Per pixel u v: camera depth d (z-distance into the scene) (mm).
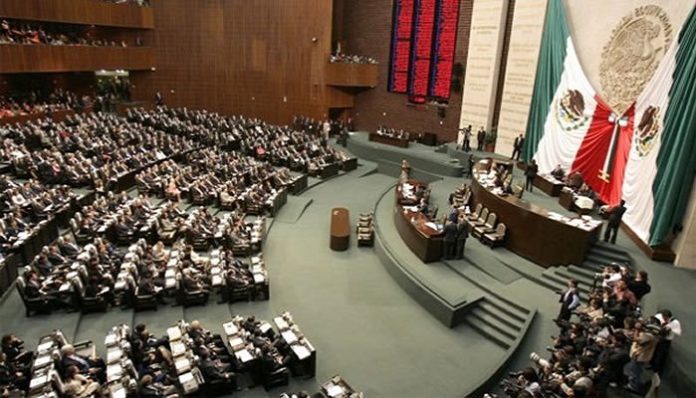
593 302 11172
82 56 28641
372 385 10648
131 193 19797
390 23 31703
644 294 11047
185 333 10227
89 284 11422
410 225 16281
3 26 24500
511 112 25016
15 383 8531
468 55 27406
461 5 27797
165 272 12836
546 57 21672
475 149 27234
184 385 8930
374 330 12789
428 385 10727
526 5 23281
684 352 9711
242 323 10906
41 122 24234
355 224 20406
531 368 9180
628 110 16656
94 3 29203
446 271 14883
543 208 15844
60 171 18328
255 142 27859
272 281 15125
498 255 15594
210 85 35812
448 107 29734
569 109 19875
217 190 19953
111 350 9328
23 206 14883
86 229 14453
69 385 8156
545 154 21422
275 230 19297
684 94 13305
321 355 11617
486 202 17328
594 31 18656
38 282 11148
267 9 33969
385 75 32969
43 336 9930
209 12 34531
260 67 35250
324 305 13914
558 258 14461
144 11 33281
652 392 8547
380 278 15750
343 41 35062
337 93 34375
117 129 25422
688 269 13398
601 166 18109
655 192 14102
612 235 14648
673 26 14758
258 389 9969
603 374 8633
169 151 24203
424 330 12891
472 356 11836
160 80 35500
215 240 15898
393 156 28891
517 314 12602
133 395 8414
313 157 27656
